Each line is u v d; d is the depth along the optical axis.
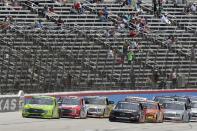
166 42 169.12
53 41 140.25
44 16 155.25
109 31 158.88
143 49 161.12
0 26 137.00
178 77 160.62
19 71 120.69
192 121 128.50
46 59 130.38
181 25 183.25
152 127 99.81
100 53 145.75
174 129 99.06
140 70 151.88
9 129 77.69
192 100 137.00
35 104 103.25
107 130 85.12
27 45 132.50
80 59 139.00
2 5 151.62
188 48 171.62
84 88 134.75
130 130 88.56
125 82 146.00
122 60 148.00
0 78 116.19
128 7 178.75
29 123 90.00
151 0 188.75
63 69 131.75
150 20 177.75
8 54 122.62
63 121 99.12
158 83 154.50
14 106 112.75
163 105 122.94
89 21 163.12
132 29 168.50
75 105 110.00
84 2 172.88
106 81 141.38
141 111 108.00
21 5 155.25
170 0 191.88
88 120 106.31
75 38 146.88
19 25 144.62
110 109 119.38
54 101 105.31
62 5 162.75
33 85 122.75
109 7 175.12
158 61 159.88
